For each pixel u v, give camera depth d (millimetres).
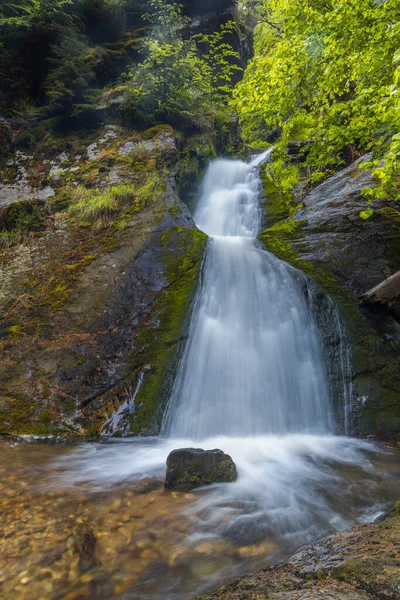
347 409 5305
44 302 6496
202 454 3746
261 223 10609
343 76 6625
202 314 6180
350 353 5812
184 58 12367
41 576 2359
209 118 13367
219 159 13797
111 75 13242
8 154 10438
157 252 7250
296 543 2725
